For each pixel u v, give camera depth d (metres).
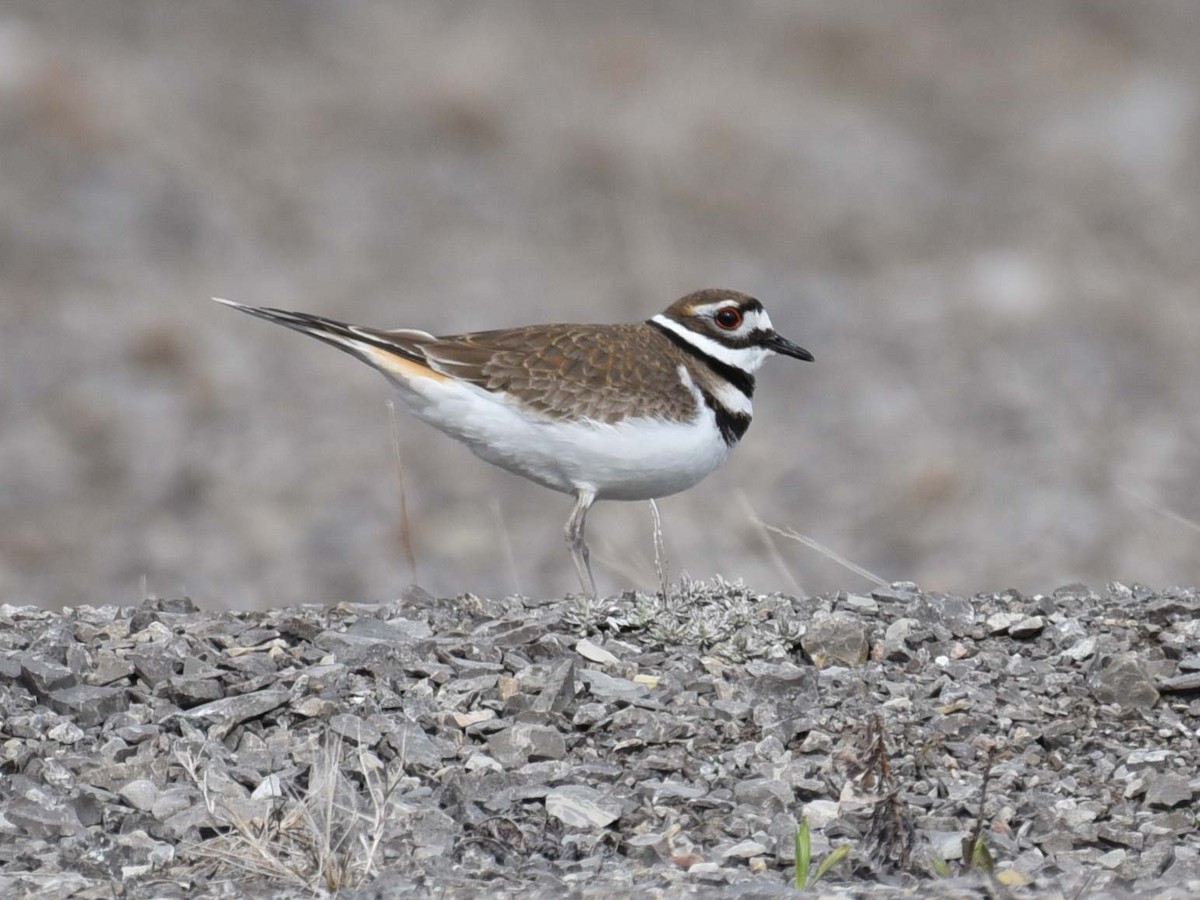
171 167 25.59
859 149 29.36
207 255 23.53
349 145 27.48
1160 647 8.02
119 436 17.98
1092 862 6.41
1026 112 31.67
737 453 17.42
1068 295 22.95
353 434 18.30
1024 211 27.08
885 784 6.75
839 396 19.23
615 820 6.69
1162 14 36.47
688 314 9.64
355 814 6.47
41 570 14.63
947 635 8.32
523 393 9.05
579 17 34.09
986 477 16.36
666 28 33.97
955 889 5.94
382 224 25.05
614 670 7.87
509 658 7.91
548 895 5.94
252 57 30.16
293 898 6.06
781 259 24.80
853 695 7.70
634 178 26.89
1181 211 27.06
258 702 7.45
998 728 7.46
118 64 28.23
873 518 15.48
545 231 25.33
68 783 6.97
